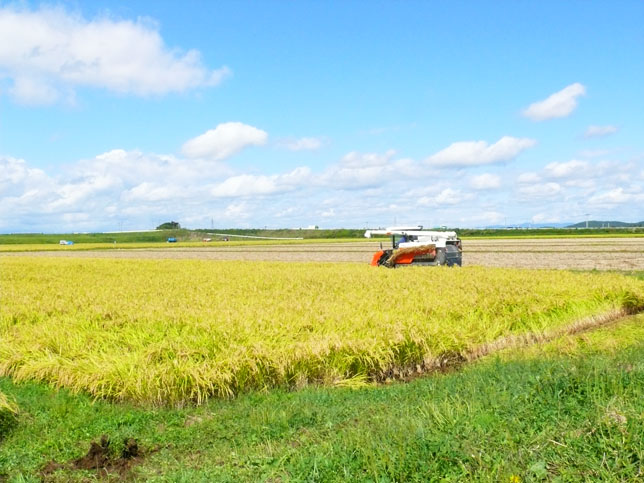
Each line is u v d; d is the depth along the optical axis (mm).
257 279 22828
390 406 7652
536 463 5012
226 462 6328
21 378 10156
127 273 29219
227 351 9711
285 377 9672
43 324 12859
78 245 120562
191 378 8773
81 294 18281
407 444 5590
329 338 10391
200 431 7531
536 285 17875
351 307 13703
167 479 5965
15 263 40844
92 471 6438
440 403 6930
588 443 5324
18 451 7047
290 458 5961
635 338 12719
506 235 111312
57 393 9258
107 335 11406
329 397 8805
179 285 20938
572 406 6203
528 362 9312
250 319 11984
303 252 64625
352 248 73250
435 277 21031
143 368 9062
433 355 11211
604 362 7805
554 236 97375
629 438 5164
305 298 15562
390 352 10539
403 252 29531
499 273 22312
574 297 16156
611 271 29047
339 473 5344
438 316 13383
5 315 14391
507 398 6734
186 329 11414
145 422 8023
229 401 8945
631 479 4699
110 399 9117
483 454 5266
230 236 185250
